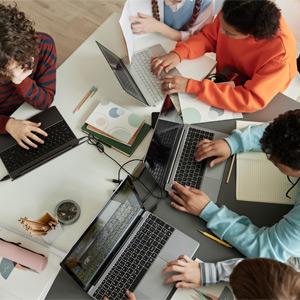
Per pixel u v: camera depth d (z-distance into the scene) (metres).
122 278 1.33
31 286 1.31
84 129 1.62
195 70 1.79
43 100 1.65
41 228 1.30
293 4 1.87
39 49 1.66
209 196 1.46
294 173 1.27
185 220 1.43
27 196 1.49
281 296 0.95
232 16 1.43
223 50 1.77
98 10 2.99
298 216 1.30
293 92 1.72
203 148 1.53
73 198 1.48
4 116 1.65
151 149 1.42
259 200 1.44
